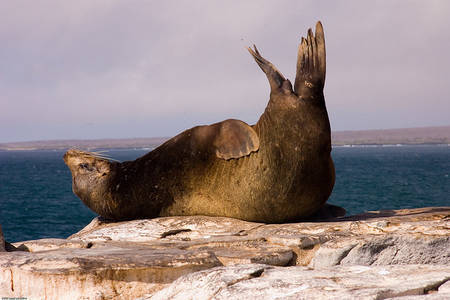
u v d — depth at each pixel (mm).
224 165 13641
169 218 14172
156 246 11555
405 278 7414
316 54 12859
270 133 12820
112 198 15117
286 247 11156
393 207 45625
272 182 12883
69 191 69812
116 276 9336
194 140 14117
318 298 6758
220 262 10195
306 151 12562
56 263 9500
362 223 12156
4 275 9523
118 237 13266
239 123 13523
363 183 74250
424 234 10781
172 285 8336
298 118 12594
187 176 14180
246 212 13609
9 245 11797
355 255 10711
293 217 13508
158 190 14547
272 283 7457
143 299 8469
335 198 53656
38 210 47812
